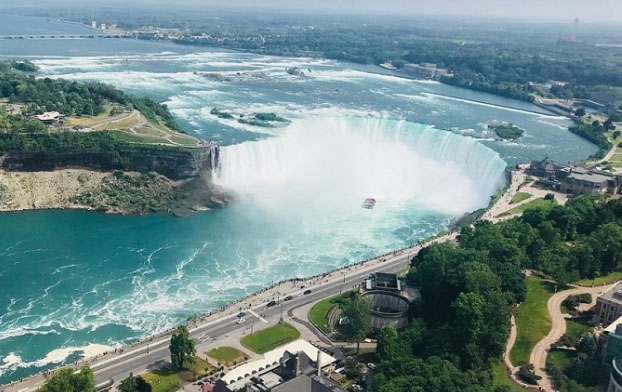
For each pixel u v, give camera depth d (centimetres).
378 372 19200
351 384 19612
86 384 17725
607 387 18375
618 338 18288
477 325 19725
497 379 19138
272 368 19275
